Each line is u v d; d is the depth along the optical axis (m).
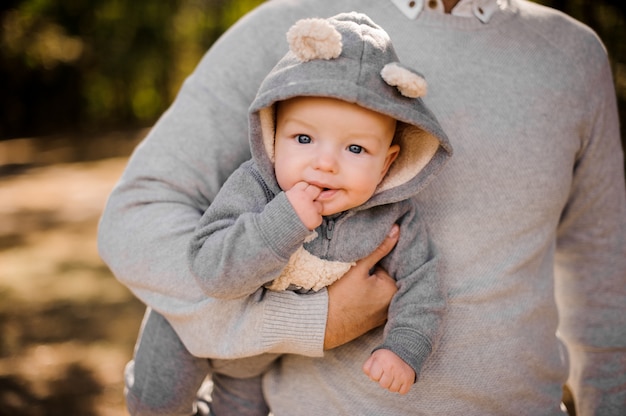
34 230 7.27
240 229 1.27
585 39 1.69
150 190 1.52
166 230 1.46
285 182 1.32
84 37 16.81
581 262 1.77
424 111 1.34
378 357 1.36
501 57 1.58
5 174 10.52
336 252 1.39
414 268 1.44
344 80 1.26
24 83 16.31
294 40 1.27
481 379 1.50
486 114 1.54
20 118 16.27
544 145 1.57
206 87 1.57
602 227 1.74
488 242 1.52
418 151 1.40
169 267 1.44
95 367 4.16
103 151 12.59
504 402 1.53
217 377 1.69
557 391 1.64
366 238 1.41
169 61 17.39
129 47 17.03
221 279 1.27
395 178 1.41
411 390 1.48
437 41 1.56
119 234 1.50
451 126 1.53
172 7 17.12
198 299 1.42
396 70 1.27
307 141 1.32
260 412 1.67
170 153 1.54
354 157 1.31
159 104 17.55
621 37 2.73
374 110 1.29
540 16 1.68
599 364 1.79
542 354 1.58
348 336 1.41
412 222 1.46
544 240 1.58
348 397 1.49
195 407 1.78
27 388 3.89
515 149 1.54
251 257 1.25
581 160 1.68
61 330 4.68
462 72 1.55
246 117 1.56
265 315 1.37
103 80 16.95
